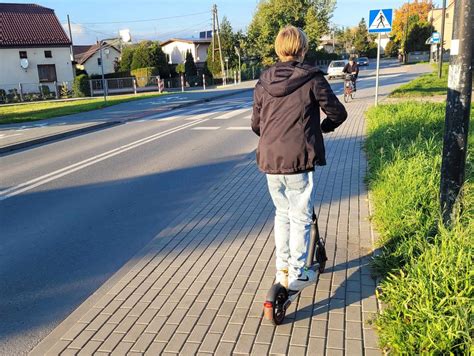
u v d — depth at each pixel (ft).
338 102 10.09
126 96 119.75
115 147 38.11
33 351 10.32
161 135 43.50
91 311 11.80
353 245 14.82
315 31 206.59
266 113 10.23
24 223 19.57
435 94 60.80
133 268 14.32
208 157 31.89
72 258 15.72
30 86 140.97
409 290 10.34
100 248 16.48
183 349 9.98
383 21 45.75
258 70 188.85
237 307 11.57
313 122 10.08
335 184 22.18
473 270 9.96
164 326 10.92
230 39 185.98
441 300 9.43
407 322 9.81
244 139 38.55
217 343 10.11
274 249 15.15
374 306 11.18
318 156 10.15
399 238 14.08
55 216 20.33
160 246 15.94
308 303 11.49
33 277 14.43
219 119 53.98
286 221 11.05
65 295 13.24
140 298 12.35
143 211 20.48
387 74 130.52
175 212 20.20
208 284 12.92
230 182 24.48
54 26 152.56
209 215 18.97
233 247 15.49
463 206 13.20
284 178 10.36
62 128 51.19
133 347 10.16
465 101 12.64
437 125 31.78
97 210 20.93
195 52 226.17
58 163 32.53
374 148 27.68
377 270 12.70
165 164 30.27
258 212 19.07
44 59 147.74
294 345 9.87
